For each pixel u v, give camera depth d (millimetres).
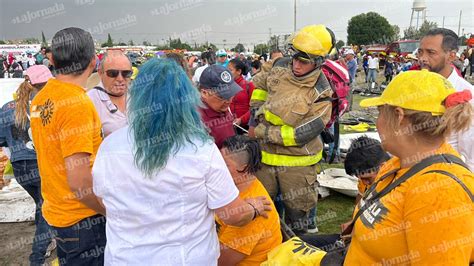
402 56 19047
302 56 3010
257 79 3615
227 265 2293
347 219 4730
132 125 1572
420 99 1375
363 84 19766
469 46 21750
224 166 1666
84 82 2230
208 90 2902
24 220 4691
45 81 3393
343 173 5824
